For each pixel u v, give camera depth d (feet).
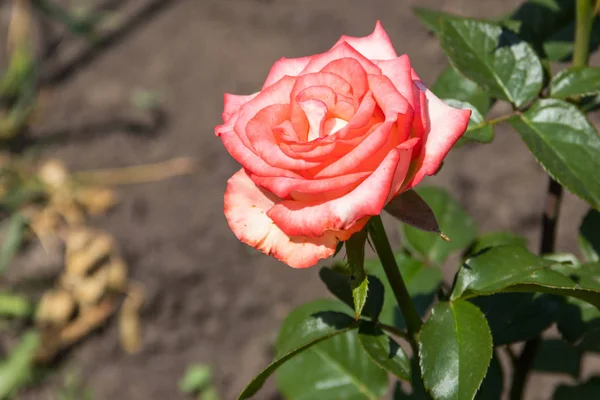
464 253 3.04
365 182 2.26
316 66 2.37
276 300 4.91
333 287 2.53
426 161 2.31
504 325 2.67
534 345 2.89
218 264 5.03
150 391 4.66
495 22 2.70
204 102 5.77
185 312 4.90
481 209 4.98
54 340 4.84
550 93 2.59
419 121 2.30
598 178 2.47
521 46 2.59
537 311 2.67
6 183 5.48
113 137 5.68
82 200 5.34
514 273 2.46
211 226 5.16
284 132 2.28
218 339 4.83
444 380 2.39
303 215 2.28
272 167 2.27
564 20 2.85
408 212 2.35
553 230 2.87
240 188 2.37
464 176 5.11
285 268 5.00
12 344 4.81
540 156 2.49
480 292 2.44
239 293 4.94
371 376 2.99
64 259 5.06
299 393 3.00
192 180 5.42
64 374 4.75
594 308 2.73
